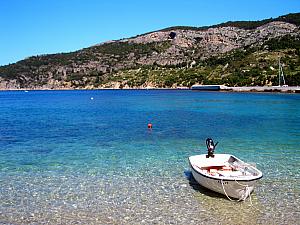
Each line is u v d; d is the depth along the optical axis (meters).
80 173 19.33
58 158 22.94
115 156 23.47
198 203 14.86
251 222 12.98
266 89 127.75
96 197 15.62
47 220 13.32
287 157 22.91
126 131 35.44
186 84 199.88
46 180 18.08
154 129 36.75
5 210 14.27
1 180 18.11
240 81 157.38
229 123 41.47
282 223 12.89
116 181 17.86
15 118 50.78
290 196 15.59
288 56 181.75
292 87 116.62
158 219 13.34
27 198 15.56
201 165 17.98
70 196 15.77
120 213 13.91
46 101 106.75
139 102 89.06
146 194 15.95
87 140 30.02
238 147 26.41
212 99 95.25
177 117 49.34
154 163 21.47
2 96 164.88
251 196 15.62
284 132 33.75
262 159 22.36
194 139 30.22
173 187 16.89
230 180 14.64
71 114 57.00
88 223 13.05
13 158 22.98
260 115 50.66
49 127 39.34
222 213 13.82
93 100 106.06
